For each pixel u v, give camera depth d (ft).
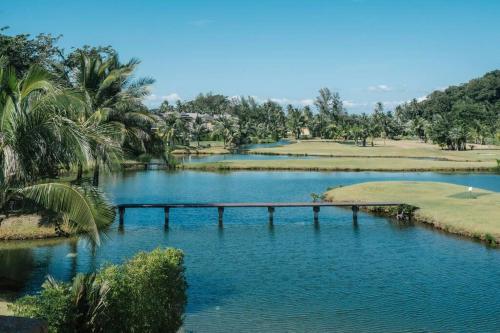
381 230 136.56
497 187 228.22
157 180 265.54
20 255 106.32
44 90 56.90
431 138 568.41
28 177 57.72
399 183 206.59
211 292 83.30
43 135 54.80
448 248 113.91
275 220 154.20
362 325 68.39
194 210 173.06
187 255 109.09
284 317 71.51
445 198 170.30
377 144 578.66
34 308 36.24
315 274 94.17
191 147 514.68
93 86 138.51
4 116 54.08
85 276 43.14
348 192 194.90
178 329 64.54
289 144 581.12
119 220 148.77
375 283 88.17
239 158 408.46
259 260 104.99
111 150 68.49
